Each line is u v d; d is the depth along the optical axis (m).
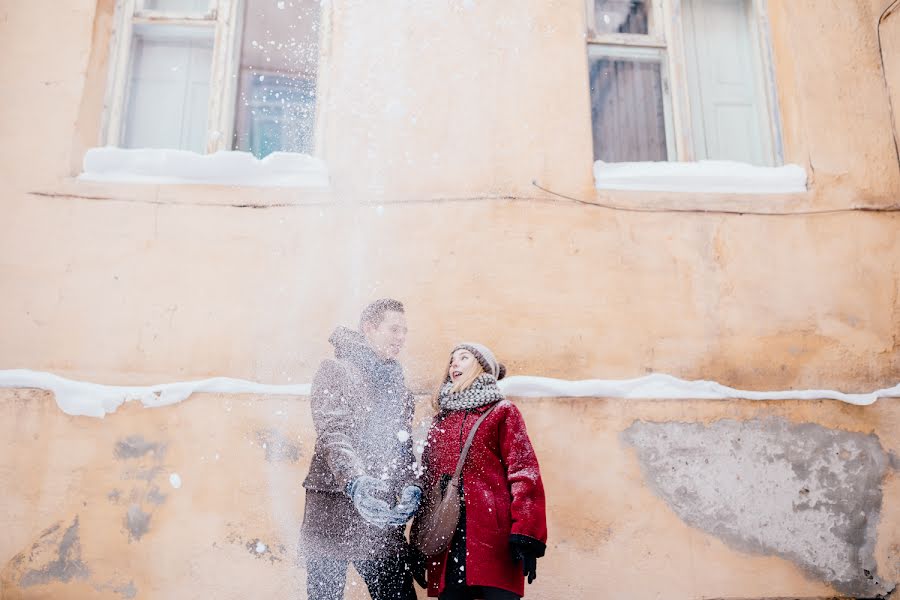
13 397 3.29
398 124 3.95
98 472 3.23
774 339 3.76
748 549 3.36
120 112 4.25
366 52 4.07
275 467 3.28
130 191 3.72
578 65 4.17
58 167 3.75
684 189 3.99
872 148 4.14
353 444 2.50
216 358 3.51
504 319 3.65
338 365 2.59
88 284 3.57
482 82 4.07
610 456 3.43
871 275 3.91
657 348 3.69
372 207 3.79
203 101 4.46
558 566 3.26
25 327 3.47
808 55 4.30
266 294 3.62
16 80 3.89
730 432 3.51
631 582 3.27
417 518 2.59
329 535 2.47
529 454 2.57
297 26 4.53
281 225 3.73
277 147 4.34
